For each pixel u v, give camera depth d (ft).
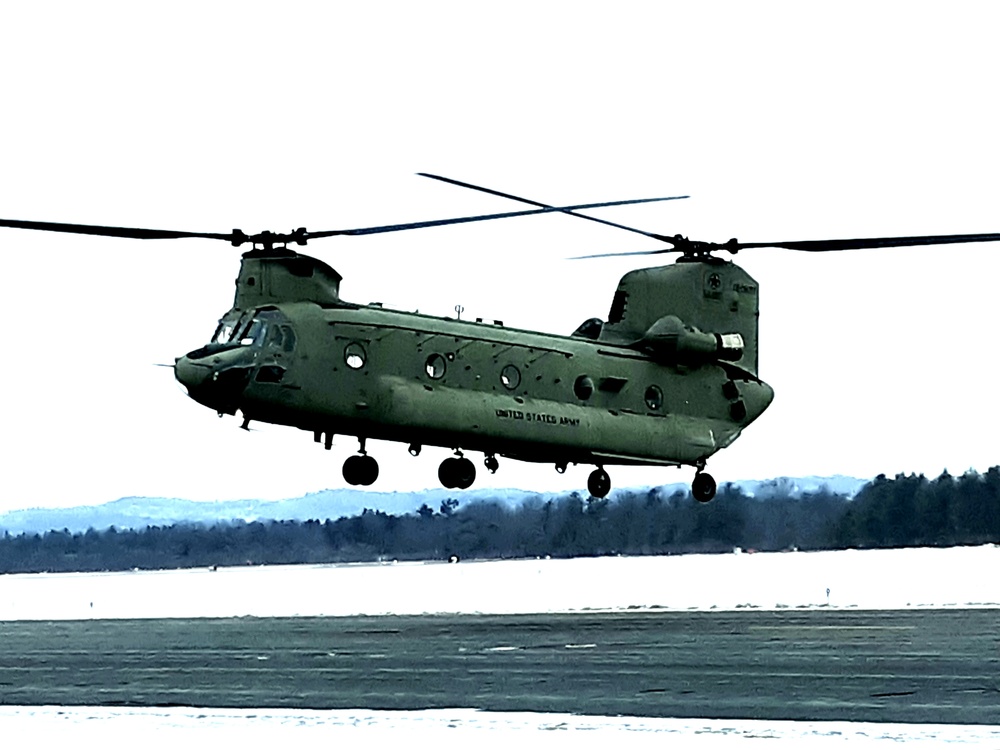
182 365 392.27
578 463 456.04
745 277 492.54
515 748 205.77
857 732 208.74
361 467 426.51
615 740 209.26
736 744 203.41
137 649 374.63
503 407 425.69
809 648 325.62
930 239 423.64
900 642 335.47
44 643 405.39
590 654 325.42
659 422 463.42
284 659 334.65
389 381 408.26
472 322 437.58
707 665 296.71
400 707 248.93
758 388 489.67
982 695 244.22
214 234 407.64
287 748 211.00
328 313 406.41
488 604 570.46
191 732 228.02
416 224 400.26
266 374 391.86
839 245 442.50
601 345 460.55
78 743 220.02
